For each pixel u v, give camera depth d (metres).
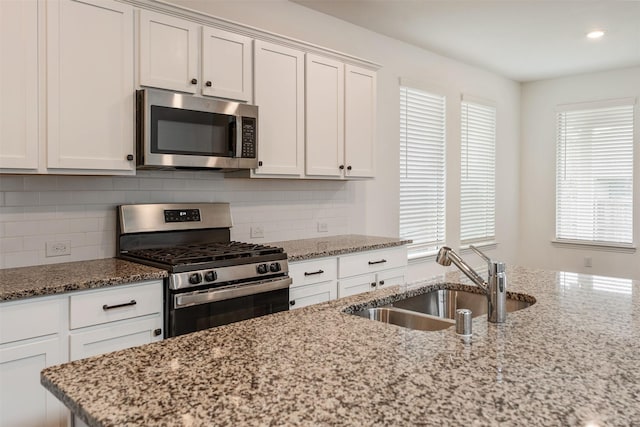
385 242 3.53
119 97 2.38
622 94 5.40
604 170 5.55
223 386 0.94
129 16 2.40
